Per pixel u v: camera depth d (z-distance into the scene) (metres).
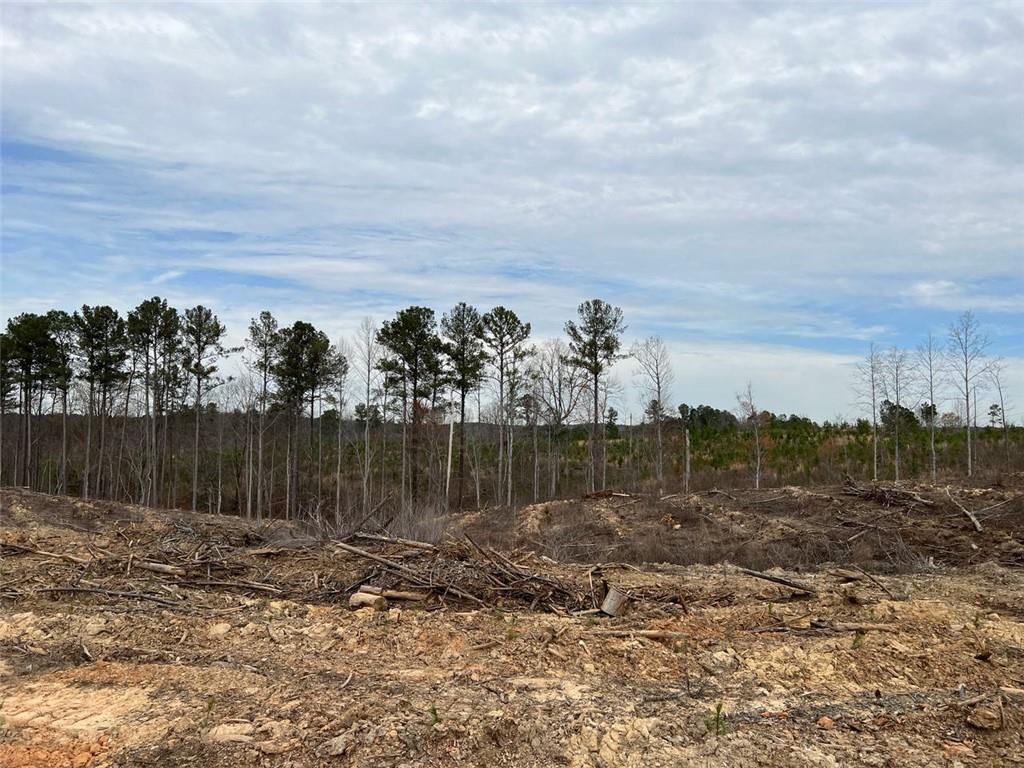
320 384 35.03
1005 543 12.65
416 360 32.28
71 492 43.66
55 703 5.20
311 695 5.23
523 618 7.32
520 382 33.38
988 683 5.45
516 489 37.97
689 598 8.24
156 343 34.41
